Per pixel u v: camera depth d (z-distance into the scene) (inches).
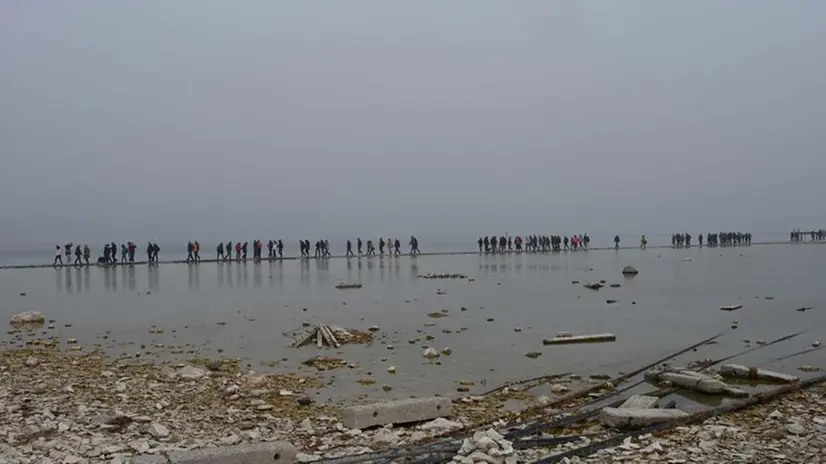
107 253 2343.8
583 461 307.3
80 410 409.1
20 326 840.9
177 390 479.5
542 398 447.8
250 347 677.3
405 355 625.6
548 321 847.7
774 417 382.9
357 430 370.9
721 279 1471.5
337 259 2714.1
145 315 935.7
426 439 349.7
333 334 727.1
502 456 303.6
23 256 4210.1
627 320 851.4
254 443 328.2
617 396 458.9
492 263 2234.3
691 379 471.2
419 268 2005.4
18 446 329.4
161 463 290.8
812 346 647.8
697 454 312.3
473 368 562.9
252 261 2576.3
